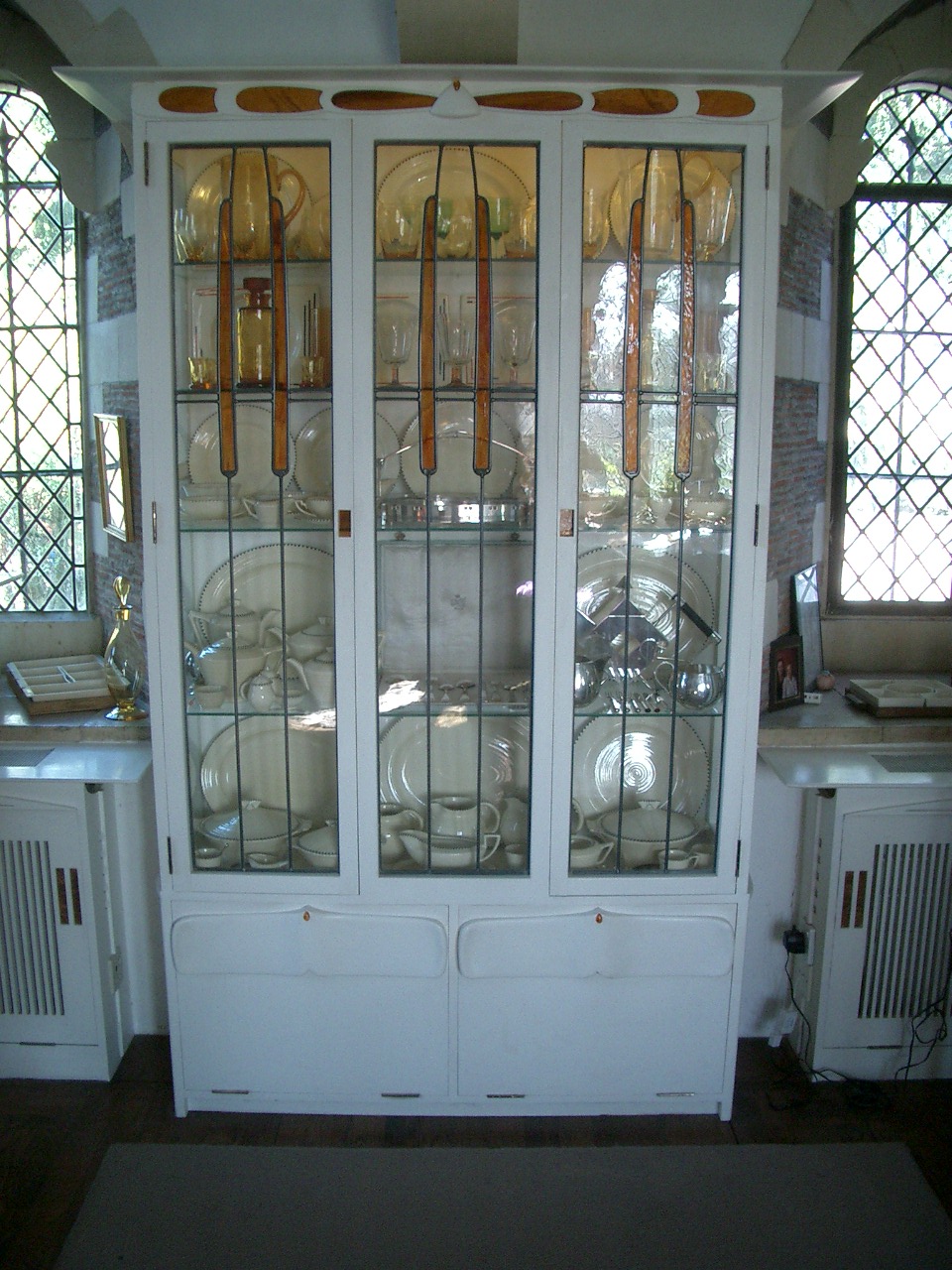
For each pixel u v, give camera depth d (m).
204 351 2.16
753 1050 2.68
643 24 2.43
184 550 2.20
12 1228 2.07
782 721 2.66
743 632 2.18
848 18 2.38
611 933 2.27
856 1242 2.04
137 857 2.58
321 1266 1.97
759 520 2.15
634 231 2.08
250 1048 2.35
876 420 3.18
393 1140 2.33
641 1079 2.36
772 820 2.59
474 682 2.25
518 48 2.29
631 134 2.03
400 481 2.17
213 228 2.11
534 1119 2.41
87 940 2.45
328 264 2.11
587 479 2.16
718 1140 2.34
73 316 3.09
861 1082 2.54
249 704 2.26
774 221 2.06
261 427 2.18
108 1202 2.13
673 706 2.25
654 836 2.29
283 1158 2.26
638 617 2.23
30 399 3.12
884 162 3.09
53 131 3.00
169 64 2.46
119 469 2.77
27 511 3.16
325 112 2.01
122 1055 2.62
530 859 2.24
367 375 2.08
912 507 3.22
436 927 2.26
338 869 2.26
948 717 2.70
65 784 2.37
